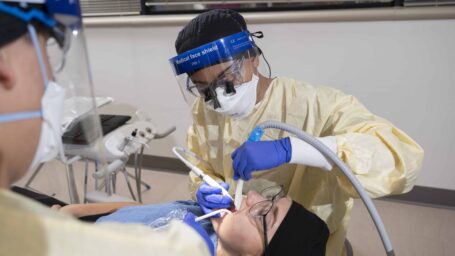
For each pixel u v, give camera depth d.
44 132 0.47
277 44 2.10
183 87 1.08
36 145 0.47
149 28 2.33
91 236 0.37
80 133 0.81
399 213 2.11
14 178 0.45
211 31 0.91
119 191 2.49
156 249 0.38
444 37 1.80
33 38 0.42
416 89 1.95
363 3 1.96
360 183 0.81
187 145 1.34
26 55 0.42
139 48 2.42
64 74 0.52
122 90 2.60
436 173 2.09
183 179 2.65
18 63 0.41
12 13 0.39
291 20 2.00
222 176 1.27
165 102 2.53
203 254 0.42
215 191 1.00
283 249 0.88
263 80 1.09
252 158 0.86
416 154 0.88
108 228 0.39
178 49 0.99
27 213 0.37
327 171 1.01
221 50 0.91
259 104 1.08
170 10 2.33
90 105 0.61
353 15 1.88
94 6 2.44
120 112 2.67
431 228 1.98
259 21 2.05
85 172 1.41
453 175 2.07
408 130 2.06
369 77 2.01
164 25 2.28
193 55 0.92
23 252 0.36
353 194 0.89
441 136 2.01
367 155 0.84
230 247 0.94
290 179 1.14
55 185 1.46
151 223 1.03
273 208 0.94
